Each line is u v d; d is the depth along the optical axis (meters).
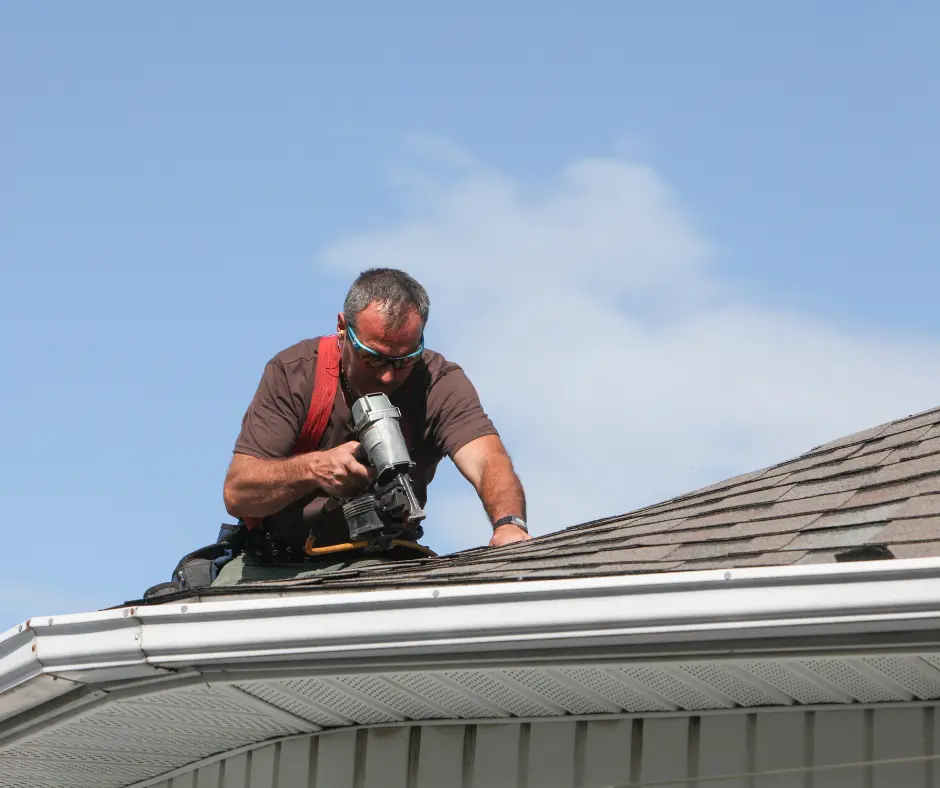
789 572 10.48
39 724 15.21
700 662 11.52
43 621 13.50
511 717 13.95
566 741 13.59
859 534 12.01
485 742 14.09
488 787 13.93
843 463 14.34
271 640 12.56
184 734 15.53
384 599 12.08
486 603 11.70
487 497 17.47
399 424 17.20
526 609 11.52
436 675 12.95
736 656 11.26
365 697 13.99
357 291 17.28
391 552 17.73
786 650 11.02
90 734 15.51
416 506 16.44
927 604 10.04
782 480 14.64
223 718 14.88
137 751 16.33
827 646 10.80
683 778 12.82
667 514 15.27
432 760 14.37
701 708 12.84
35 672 13.77
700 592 10.87
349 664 12.77
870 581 10.25
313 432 17.64
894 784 11.71
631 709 13.20
